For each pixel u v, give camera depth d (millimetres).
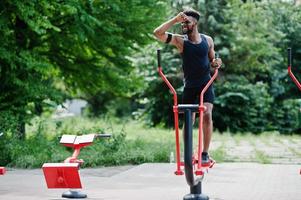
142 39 17828
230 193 8859
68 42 16969
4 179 10703
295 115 30578
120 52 17547
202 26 28609
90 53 17812
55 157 13438
